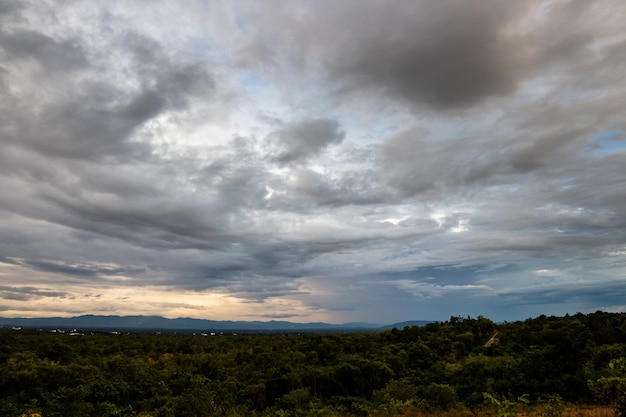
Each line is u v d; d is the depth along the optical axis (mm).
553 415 18500
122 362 43125
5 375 35312
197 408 30719
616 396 17266
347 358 51750
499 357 39531
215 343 80438
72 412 28734
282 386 39500
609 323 50250
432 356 50812
